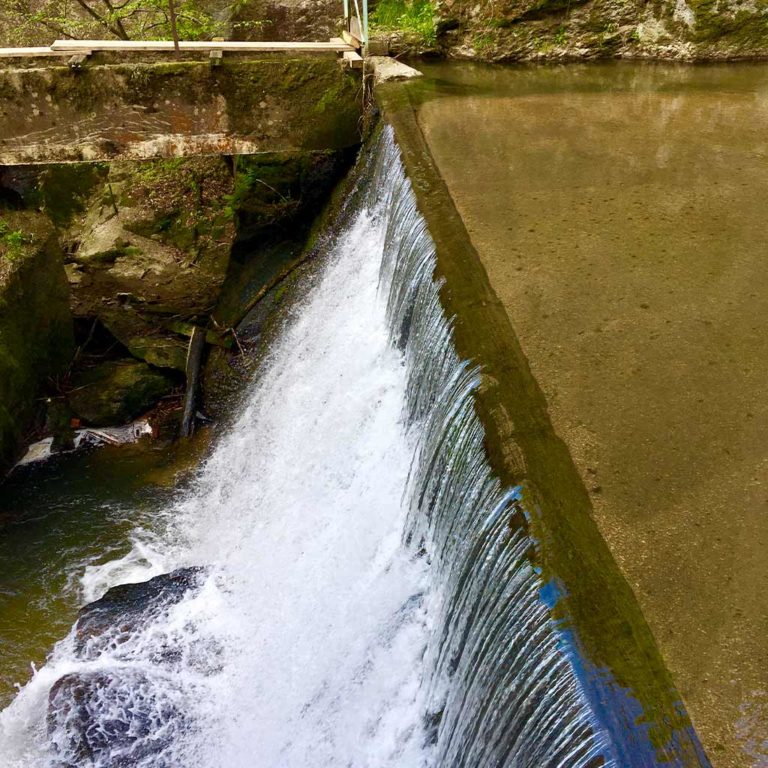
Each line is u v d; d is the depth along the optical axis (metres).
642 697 2.57
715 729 2.49
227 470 7.45
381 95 7.87
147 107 7.76
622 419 3.75
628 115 7.58
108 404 8.49
